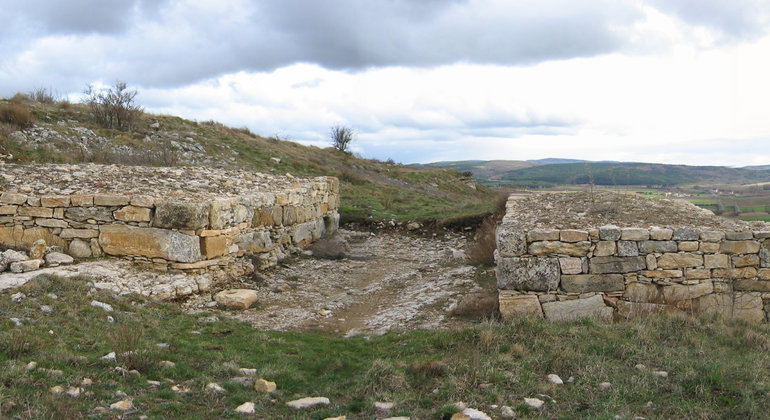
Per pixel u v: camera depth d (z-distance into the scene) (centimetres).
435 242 1788
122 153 2086
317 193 1712
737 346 679
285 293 1093
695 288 841
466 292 1052
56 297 760
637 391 534
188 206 991
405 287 1205
